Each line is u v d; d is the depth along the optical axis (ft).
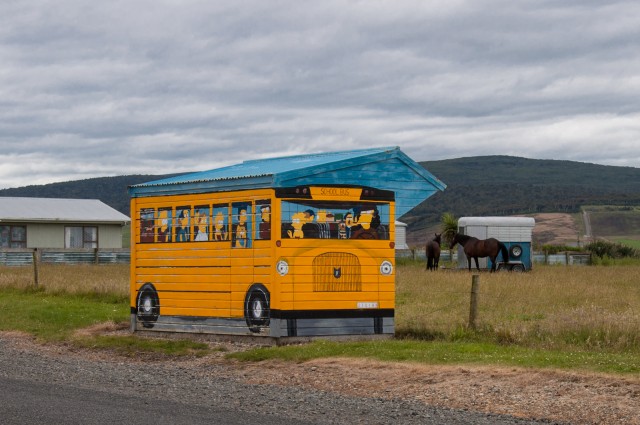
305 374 45.93
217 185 58.08
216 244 58.39
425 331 58.03
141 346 58.03
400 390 41.01
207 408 36.60
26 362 52.13
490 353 48.03
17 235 170.91
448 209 545.85
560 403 36.52
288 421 33.81
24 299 86.38
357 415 35.19
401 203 58.80
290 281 54.85
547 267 158.71
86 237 178.91
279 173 54.34
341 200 56.39
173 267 61.05
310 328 55.31
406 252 191.31
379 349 50.31
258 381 44.65
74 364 51.65
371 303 57.00
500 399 37.91
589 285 99.09
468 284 99.14
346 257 56.49
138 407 36.76
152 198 62.59
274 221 54.60
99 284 92.43
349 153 61.41
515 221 143.43
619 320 54.60
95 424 33.06
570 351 48.80
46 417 34.42
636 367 41.93
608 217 469.16
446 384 41.37
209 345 56.80
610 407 35.50
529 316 66.64
